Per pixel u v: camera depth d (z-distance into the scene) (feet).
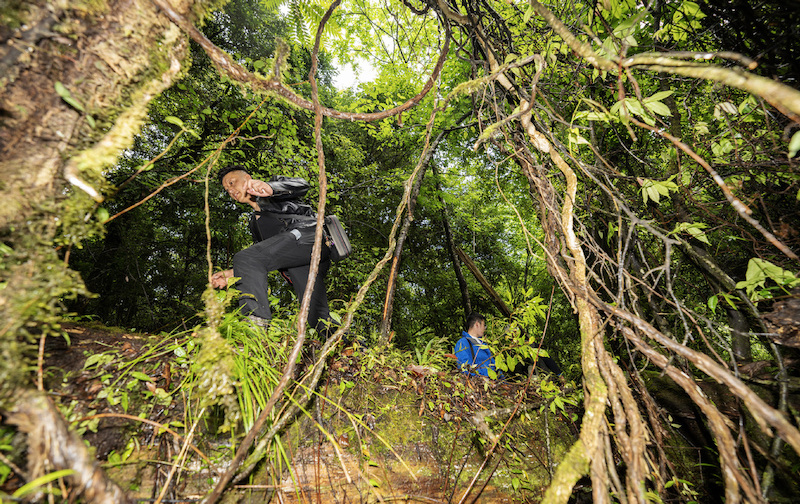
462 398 5.96
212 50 2.82
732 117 4.03
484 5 5.36
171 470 3.17
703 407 2.42
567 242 3.76
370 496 4.14
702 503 4.46
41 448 2.01
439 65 4.12
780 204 4.23
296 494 3.82
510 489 4.81
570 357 20.94
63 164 2.31
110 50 2.34
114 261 16.87
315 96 3.44
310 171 15.69
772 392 4.25
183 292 21.48
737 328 5.07
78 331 4.59
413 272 27.53
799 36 3.04
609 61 2.93
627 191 6.13
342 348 6.12
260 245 6.79
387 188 25.04
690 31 4.16
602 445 2.52
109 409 3.55
